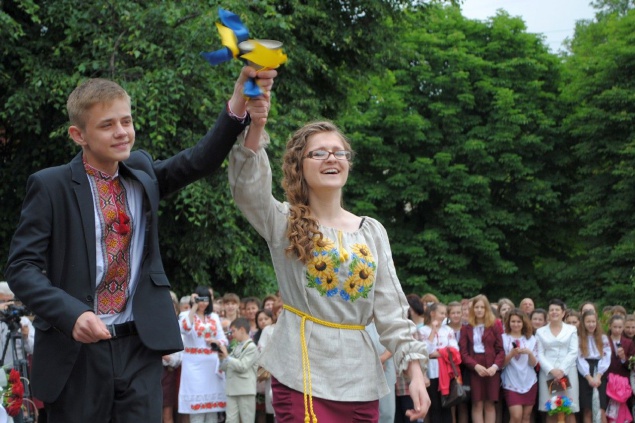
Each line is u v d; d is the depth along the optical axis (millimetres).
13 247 3023
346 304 3656
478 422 11078
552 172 27438
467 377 11172
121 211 3154
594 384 11211
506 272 25797
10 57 13117
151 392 3080
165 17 12328
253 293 14789
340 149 3771
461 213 25203
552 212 27578
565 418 11320
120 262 3125
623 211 24578
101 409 3021
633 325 11570
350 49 18031
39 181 3072
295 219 3656
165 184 3369
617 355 11406
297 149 3799
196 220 13281
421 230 26844
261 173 3516
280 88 15961
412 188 25328
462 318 12141
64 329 2830
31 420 7059
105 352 3043
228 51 3002
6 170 13719
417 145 26312
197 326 9898
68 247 3066
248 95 3111
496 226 26484
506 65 27094
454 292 25781
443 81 26406
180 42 12781
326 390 3561
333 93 18406
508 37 27484
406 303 3787
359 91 19922
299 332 3625
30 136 13641
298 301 3654
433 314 10562
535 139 26094
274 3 15516
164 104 12336
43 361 3059
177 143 13016
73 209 3084
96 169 3160
